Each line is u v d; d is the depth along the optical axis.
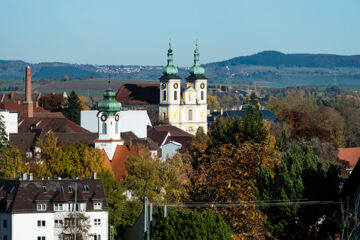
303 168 98.31
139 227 155.25
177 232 106.88
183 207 125.00
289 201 94.88
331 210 94.69
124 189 174.50
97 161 184.12
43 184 159.50
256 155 120.50
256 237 109.81
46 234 155.88
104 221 159.25
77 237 154.00
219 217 109.44
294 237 95.44
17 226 154.62
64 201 156.50
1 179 163.50
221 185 119.25
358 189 86.75
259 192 98.69
